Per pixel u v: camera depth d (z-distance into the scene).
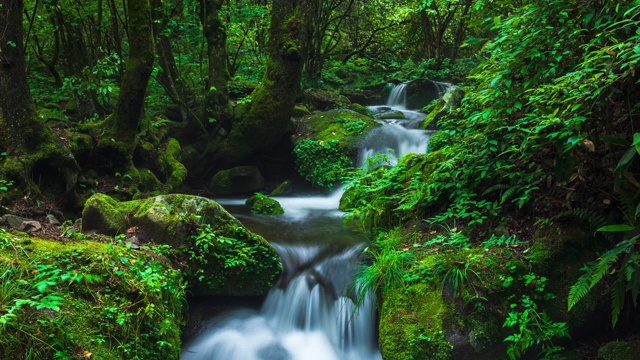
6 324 2.69
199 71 11.10
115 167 7.48
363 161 9.62
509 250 4.41
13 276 3.12
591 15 3.99
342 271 5.18
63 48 9.69
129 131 7.66
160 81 9.77
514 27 4.67
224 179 9.43
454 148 5.46
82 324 3.06
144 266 4.01
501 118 4.92
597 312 4.07
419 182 5.57
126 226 4.93
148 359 3.31
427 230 5.17
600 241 4.27
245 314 4.98
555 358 3.82
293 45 9.20
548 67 4.38
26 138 5.95
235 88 11.07
